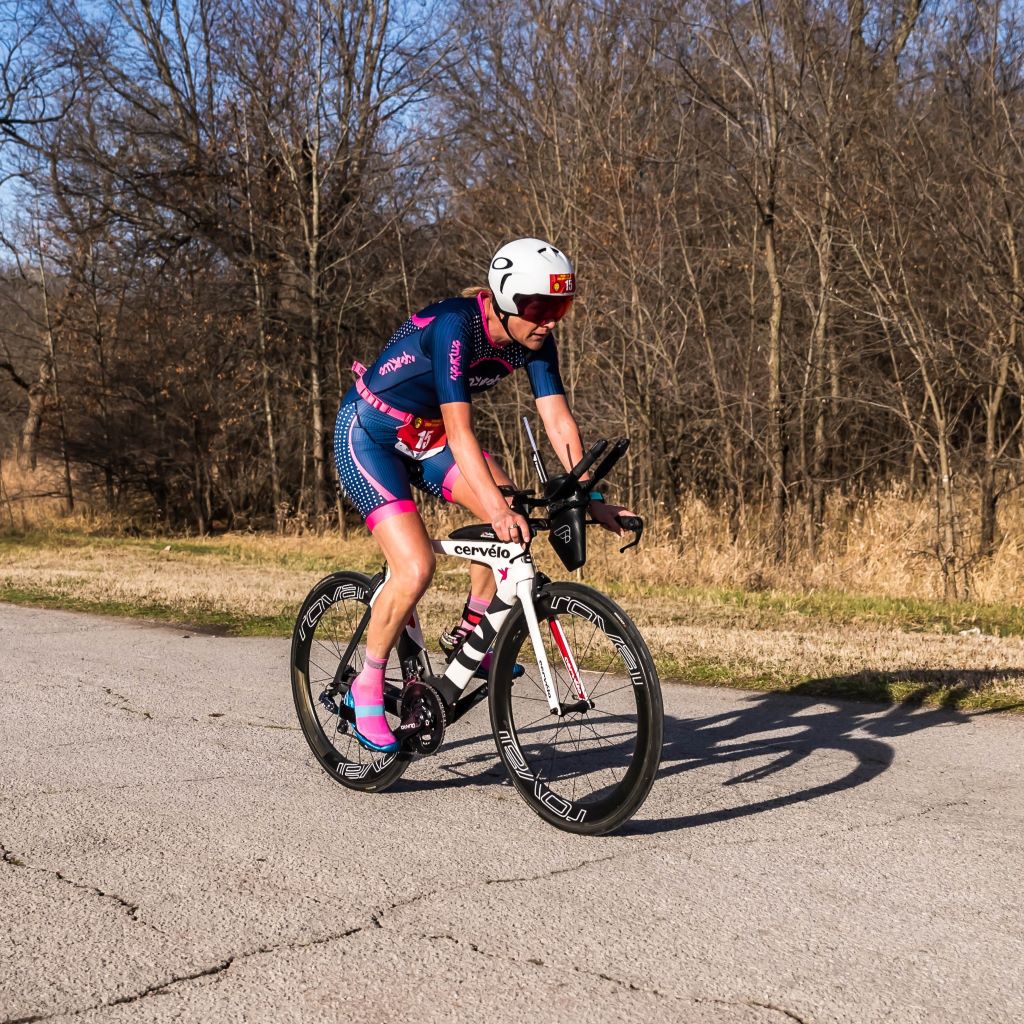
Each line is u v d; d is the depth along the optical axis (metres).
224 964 2.69
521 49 16.48
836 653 6.79
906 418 11.80
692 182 15.42
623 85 14.68
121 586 10.34
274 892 3.15
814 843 3.57
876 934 2.87
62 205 22.22
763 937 2.85
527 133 16.00
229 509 24.55
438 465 4.11
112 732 5.02
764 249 15.21
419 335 3.85
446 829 3.73
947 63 11.94
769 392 12.97
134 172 21.80
